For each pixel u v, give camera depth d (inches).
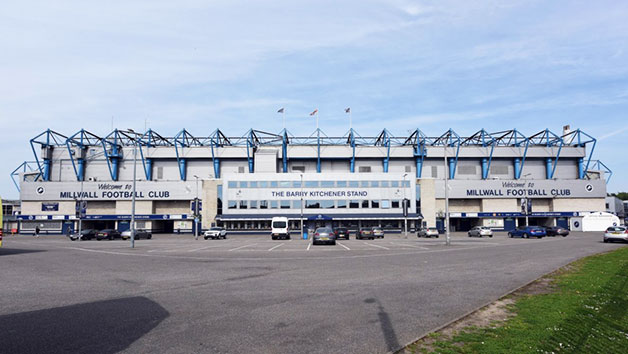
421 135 3499.0
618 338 253.1
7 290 443.8
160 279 527.5
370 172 3255.4
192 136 3476.9
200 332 271.6
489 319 302.0
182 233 3154.5
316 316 317.1
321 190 2974.9
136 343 247.0
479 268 629.3
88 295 410.9
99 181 3198.8
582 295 387.5
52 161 3501.5
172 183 3169.3
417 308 345.1
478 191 3221.0
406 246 1268.5
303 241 1827.0
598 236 2055.9
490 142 3627.0
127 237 2075.5
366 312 330.6
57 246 1381.6
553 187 3262.8
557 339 248.2
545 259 767.1
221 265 702.5
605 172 3789.4
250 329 279.1
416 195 3056.1
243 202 2967.5
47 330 277.4
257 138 3499.0
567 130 3816.4
